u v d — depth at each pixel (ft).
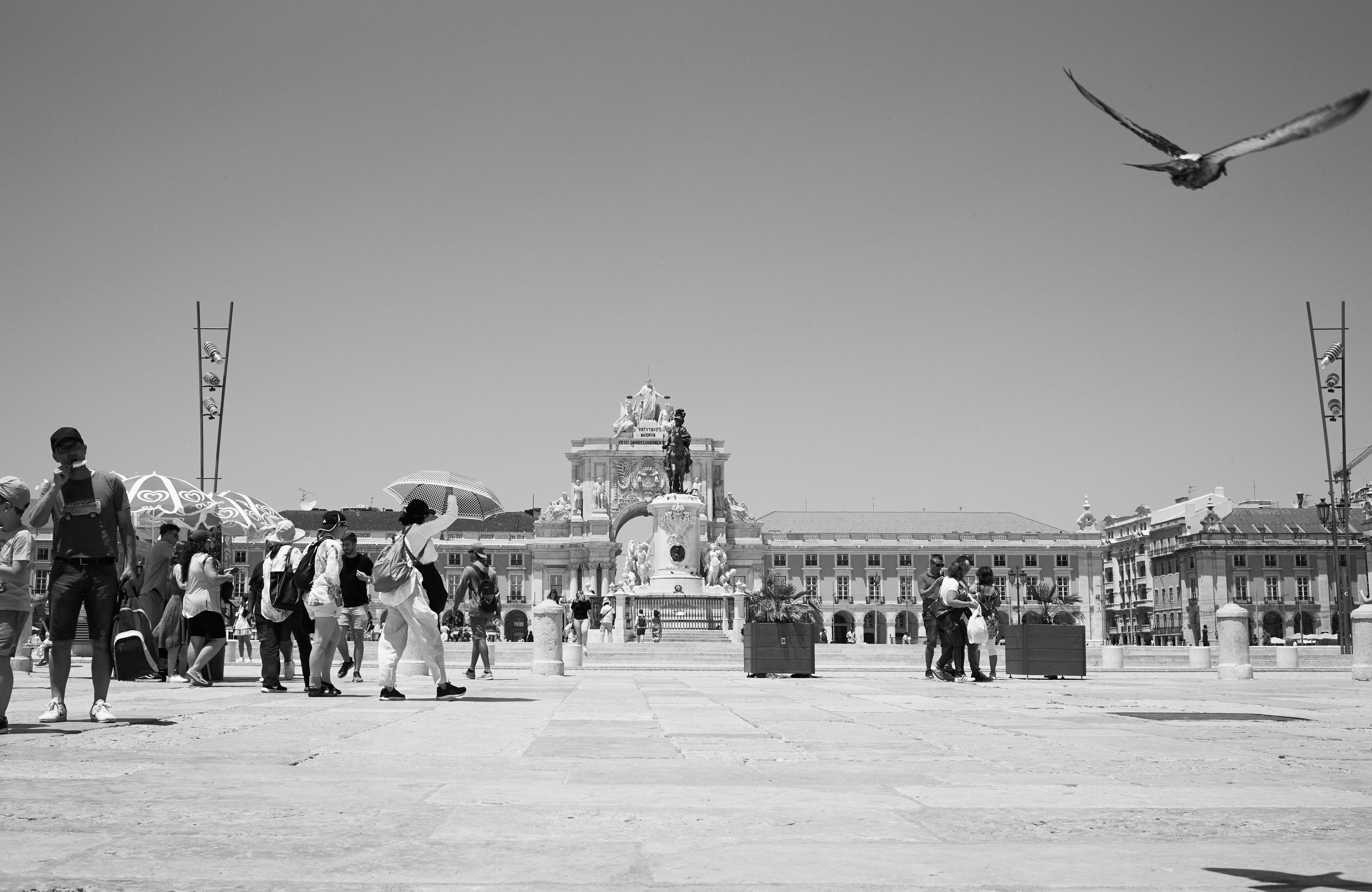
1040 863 12.19
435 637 37.81
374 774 18.74
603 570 292.20
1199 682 59.41
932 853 12.70
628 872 11.71
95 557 26.86
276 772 18.72
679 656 110.73
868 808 15.67
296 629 41.09
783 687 50.52
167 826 14.02
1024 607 296.51
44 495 26.08
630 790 17.10
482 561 58.08
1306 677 70.13
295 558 40.98
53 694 26.84
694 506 134.41
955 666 60.13
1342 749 23.71
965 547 302.25
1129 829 14.30
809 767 20.30
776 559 304.30
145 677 48.29
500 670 77.30
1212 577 269.03
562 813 15.10
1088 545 300.20
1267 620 267.80
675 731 26.71
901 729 27.81
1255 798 16.79
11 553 25.14
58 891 10.82
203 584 45.01
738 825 14.35
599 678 62.75
